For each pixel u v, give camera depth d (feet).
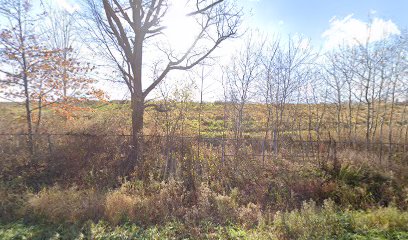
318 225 18.19
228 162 31.78
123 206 21.11
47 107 38.81
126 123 39.73
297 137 45.06
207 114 60.39
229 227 19.43
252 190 26.94
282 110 45.29
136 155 31.94
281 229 18.69
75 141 32.04
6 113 39.14
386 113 49.06
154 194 24.40
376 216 20.18
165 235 18.20
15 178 27.27
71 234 18.02
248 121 51.88
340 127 48.88
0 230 18.56
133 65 37.88
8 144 30.14
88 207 20.90
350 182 27.61
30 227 19.10
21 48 34.86
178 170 29.68
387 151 35.42
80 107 41.01
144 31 38.24
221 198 23.21
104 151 32.24
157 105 37.93
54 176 28.99
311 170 29.55
